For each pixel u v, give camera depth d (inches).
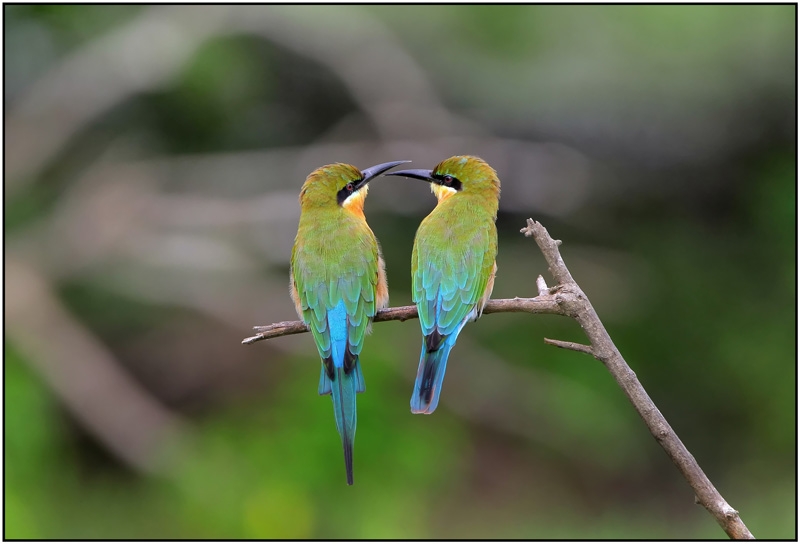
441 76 611.5
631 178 596.7
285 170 588.4
